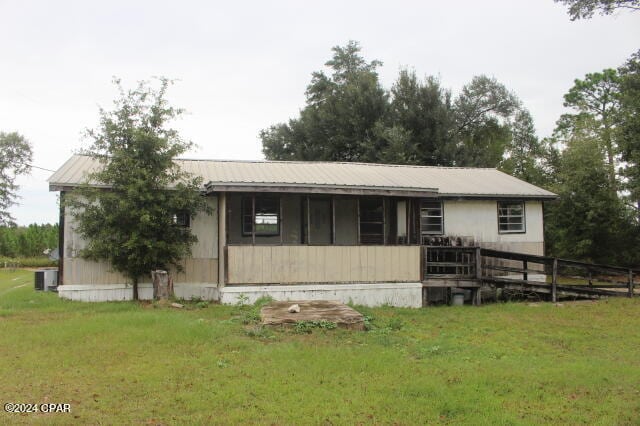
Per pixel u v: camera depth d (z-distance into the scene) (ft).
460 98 130.72
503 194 60.70
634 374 27.12
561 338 36.65
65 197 45.47
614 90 126.31
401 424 19.90
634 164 77.97
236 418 19.88
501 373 26.61
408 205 54.13
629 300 54.70
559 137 124.88
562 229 88.02
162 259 47.44
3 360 26.91
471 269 55.72
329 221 58.29
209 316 40.63
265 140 135.03
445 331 38.58
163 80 48.21
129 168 45.83
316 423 19.75
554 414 21.40
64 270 48.19
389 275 51.70
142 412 20.34
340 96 124.88
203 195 51.70
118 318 37.11
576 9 69.00
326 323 36.76
